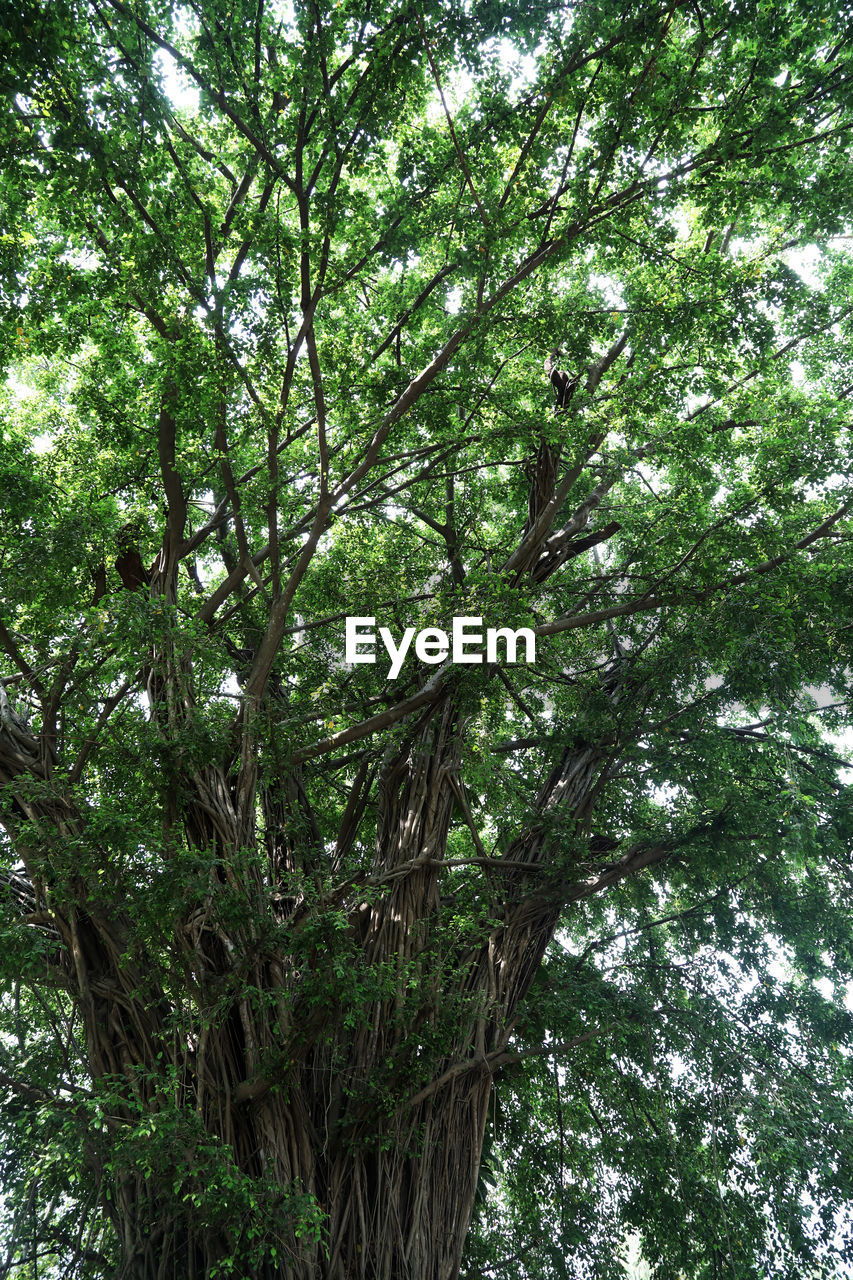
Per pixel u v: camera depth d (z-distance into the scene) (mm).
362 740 13852
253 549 13312
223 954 9492
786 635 10789
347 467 10414
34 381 13773
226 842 9383
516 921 11969
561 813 12328
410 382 10695
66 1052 10805
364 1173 9766
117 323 9930
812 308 11789
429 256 12570
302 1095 9727
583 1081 13883
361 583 13344
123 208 8617
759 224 13914
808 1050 13172
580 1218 13000
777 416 12492
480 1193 12539
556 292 13422
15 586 9781
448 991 11117
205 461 10211
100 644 9000
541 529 11961
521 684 14602
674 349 11758
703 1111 12688
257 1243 8438
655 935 15195
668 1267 12594
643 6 8633
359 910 10898
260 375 9844
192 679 10008
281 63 9031
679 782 13258
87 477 11617
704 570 11375
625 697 13172
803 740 15062
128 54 8062
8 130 8211
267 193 9203
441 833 11812
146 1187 9094
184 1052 9078
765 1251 11906
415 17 8297
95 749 9484
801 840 12344
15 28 7594
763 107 9289
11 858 9203
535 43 8805
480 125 9438
